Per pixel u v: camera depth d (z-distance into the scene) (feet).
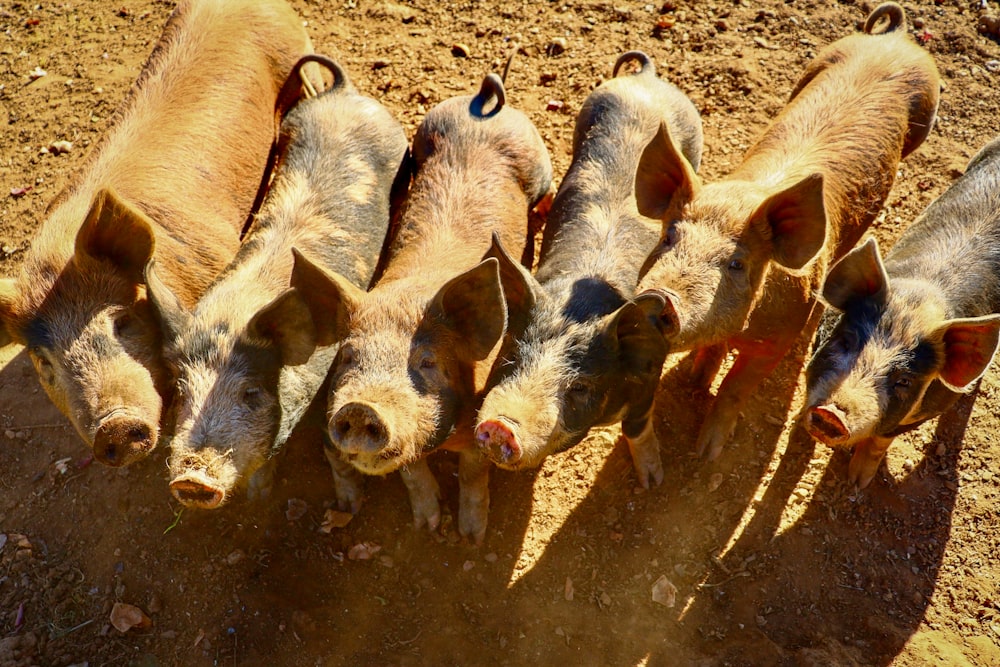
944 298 5.83
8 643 5.94
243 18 7.08
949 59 8.04
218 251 6.41
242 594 6.01
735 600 5.97
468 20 8.44
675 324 5.23
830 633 5.90
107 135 6.59
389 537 6.17
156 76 6.80
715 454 6.34
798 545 6.11
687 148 6.95
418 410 5.15
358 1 8.64
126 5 8.72
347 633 5.93
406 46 8.32
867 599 6.00
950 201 6.44
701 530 6.15
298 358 5.46
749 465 6.36
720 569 6.05
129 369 5.47
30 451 6.54
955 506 6.26
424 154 6.92
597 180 6.44
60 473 6.41
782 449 6.42
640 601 5.97
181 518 6.21
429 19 8.50
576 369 5.33
